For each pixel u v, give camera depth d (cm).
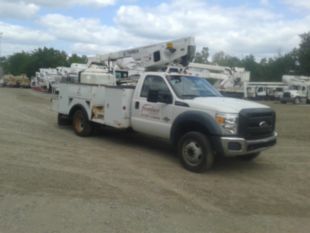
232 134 722
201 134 748
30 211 500
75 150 893
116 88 941
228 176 747
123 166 770
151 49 1406
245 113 731
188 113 771
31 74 10519
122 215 504
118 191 606
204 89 887
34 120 1391
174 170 765
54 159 787
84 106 1069
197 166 752
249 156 873
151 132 878
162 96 841
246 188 674
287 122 1836
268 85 5544
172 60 1354
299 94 4722
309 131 1451
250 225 504
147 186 645
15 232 436
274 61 10131
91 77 1302
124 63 1510
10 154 802
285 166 855
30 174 665
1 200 532
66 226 460
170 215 517
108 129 1181
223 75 2678
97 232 448
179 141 786
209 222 503
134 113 916
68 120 1212
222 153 724
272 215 547
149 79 898
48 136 1055
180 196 604
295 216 549
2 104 2055
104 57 1593
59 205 527
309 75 8388
